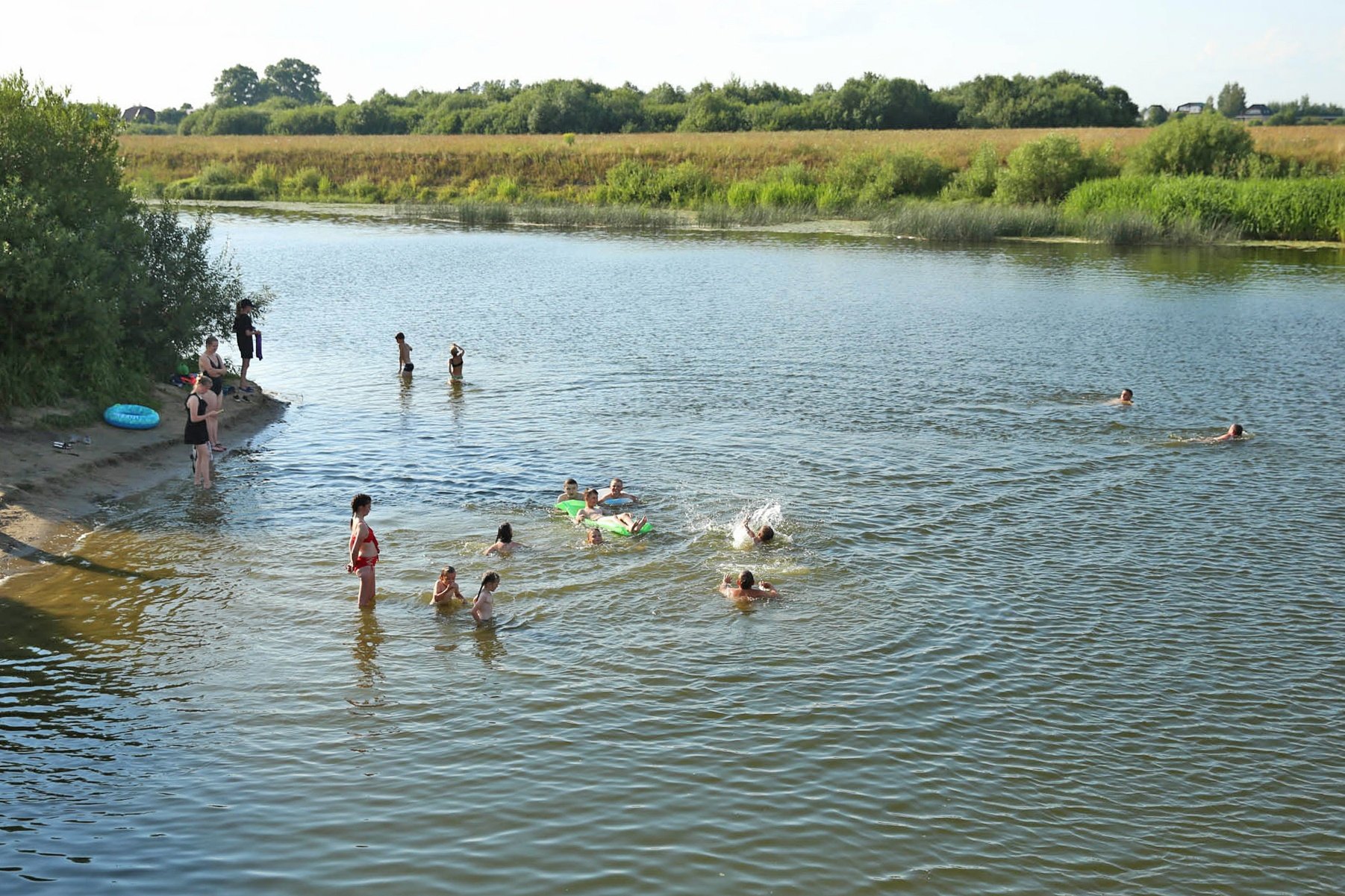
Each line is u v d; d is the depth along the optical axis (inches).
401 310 1599.4
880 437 940.6
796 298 1734.7
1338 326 1482.5
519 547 685.9
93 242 910.4
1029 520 743.1
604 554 675.4
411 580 634.8
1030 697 514.9
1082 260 2277.3
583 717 490.9
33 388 864.3
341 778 441.4
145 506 752.3
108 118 1027.9
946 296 1763.0
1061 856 404.8
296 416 1003.3
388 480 815.7
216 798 426.0
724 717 492.7
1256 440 932.0
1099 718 497.7
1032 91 5295.3
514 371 1195.9
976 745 474.6
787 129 5137.8
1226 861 405.1
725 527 722.8
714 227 3041.3
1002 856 403.5
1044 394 1096.8
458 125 5546.3
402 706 497.7
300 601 605.0
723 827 415.2
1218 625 589.9
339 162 4069.9
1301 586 639.8
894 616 596.1
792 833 412.8
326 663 535.5
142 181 3777.1
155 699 498.3
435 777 443.8
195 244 1067.3
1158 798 440.8
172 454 869.8
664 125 5339.6
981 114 5226.4
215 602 601.6
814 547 691.4
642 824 415.8
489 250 2434.8
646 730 481.1
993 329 1466.5
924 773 453.4
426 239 2657.5
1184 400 1072.2
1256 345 1354.6
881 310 1627.7
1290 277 2006.6
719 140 4148.6
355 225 3021.7
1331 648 565.9
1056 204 2982.3
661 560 668.1
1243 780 454.0
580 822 416.8
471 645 557.9
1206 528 729.0
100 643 550.6
